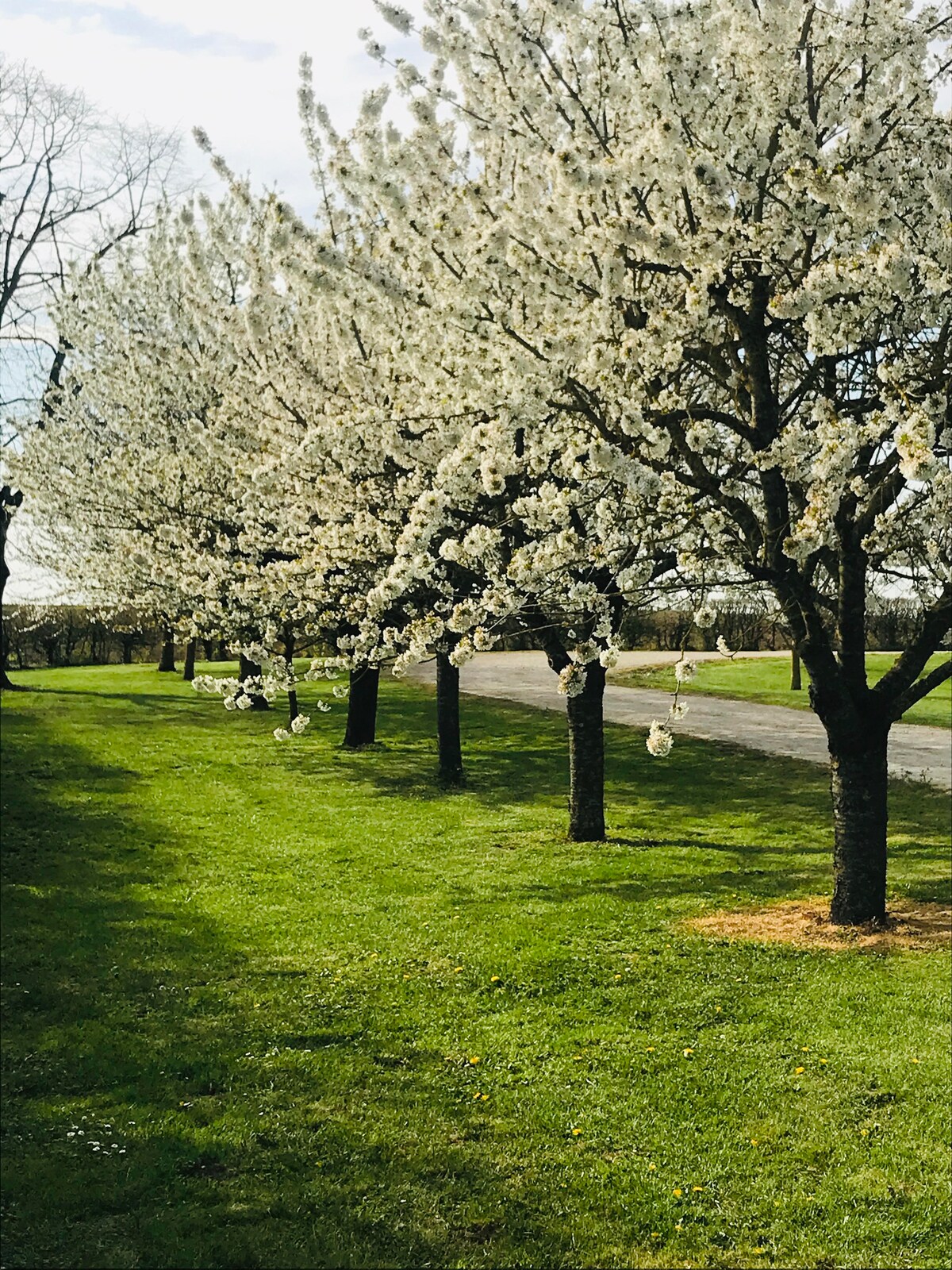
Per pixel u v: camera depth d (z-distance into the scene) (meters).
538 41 8.51
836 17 9.00
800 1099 6.44
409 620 13.86
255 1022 7.93
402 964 9.15
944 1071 6.70
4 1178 5.71
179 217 21.30
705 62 7.81
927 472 5.64
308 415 13.74
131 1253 5.03
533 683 37.75
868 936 9.66
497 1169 5.76
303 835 14.84
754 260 7.61
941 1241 4.99
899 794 18.25
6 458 21.80
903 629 35.34
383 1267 4.95
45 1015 8.17
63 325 21.67
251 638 15.85
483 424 7.73
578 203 8.18
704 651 51.59
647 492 6.91
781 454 7.83
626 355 7.68
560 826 15.66
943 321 8.72
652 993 8.30
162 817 15.94
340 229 11.57
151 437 20.34
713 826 16.00
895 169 7.93
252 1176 5.74
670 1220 5.26
